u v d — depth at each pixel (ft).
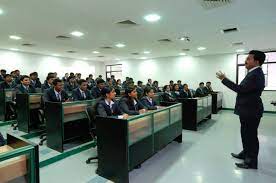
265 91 26.89
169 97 19.27
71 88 20.97
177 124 12.76
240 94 9.16
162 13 11.63
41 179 8.23
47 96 12.69
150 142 9.31
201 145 12.84
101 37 18.40
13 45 23.20
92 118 10.38
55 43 21.67
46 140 11.91
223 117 23.17
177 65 34.50
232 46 23.39
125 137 7.62
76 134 12.50
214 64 31.12
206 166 9.65
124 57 35.86
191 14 11.81
